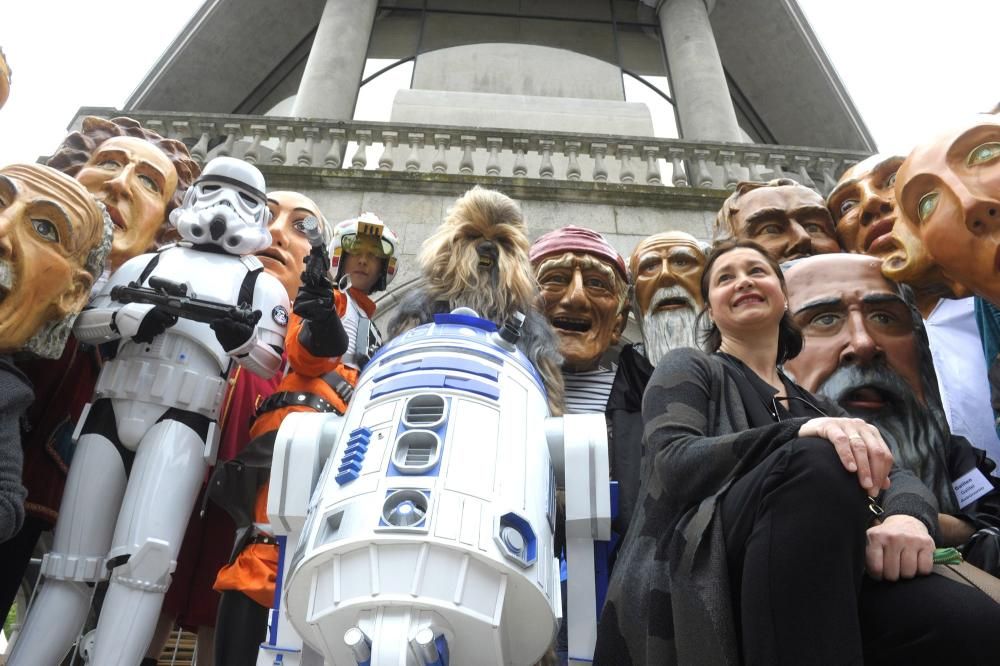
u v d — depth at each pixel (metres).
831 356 3.51
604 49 12.48
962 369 4.01
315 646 1.78
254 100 14.13
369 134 8.39
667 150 8.52
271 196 5.16
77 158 4.34
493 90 11.36
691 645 1.49
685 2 12.97
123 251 3.99
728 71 14.74
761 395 2.07
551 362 2.34
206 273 3.21
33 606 2.67
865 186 4.26
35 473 3.11
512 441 1.80
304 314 2.59
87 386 3.37
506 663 1.76
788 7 13.80
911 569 1.55
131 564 2.61
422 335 2.08
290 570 1.70
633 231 7.50
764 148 8.61
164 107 14.02
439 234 2.57
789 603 1.42
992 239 3.37
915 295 3.91
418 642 1.44
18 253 2.78
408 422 1.76
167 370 2.94
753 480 1.58
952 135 3.58
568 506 1.93
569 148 8.40
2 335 2.74
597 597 1.97
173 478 2.80
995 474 3.72
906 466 3.23
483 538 1.57
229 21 13.55
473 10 12.70
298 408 2.84
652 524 1.78
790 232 4.40
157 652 3.29
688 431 1.82
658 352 4.41
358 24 11.84
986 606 1.47
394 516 1.57
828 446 1.55
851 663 1.35
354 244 3.69
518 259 2.49
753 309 2.32
